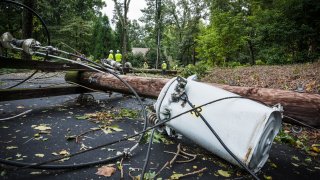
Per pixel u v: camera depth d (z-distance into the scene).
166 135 3.29
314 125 2.62
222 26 23.97
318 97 2.57
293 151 3.16
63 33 29.59
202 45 29.69
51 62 4.22
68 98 5.60
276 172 2.54
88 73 5.04
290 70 12.86
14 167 2.23
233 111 2.23
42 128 3.30
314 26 19.61
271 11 20.45
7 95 3.90
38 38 28.47
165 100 2.83
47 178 2.09
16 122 3.52
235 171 2.46
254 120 2.10
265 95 2.97
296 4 18.91
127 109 4.80
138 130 3.55
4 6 23.55
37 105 4.70
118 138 3.16
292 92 2.79
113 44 41.16
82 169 2.29
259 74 12.45
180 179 2.23
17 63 3.77
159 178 2.22
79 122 3.74
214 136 2.28
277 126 2.28
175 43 43.62
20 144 2.75
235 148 2.14
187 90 2.67
